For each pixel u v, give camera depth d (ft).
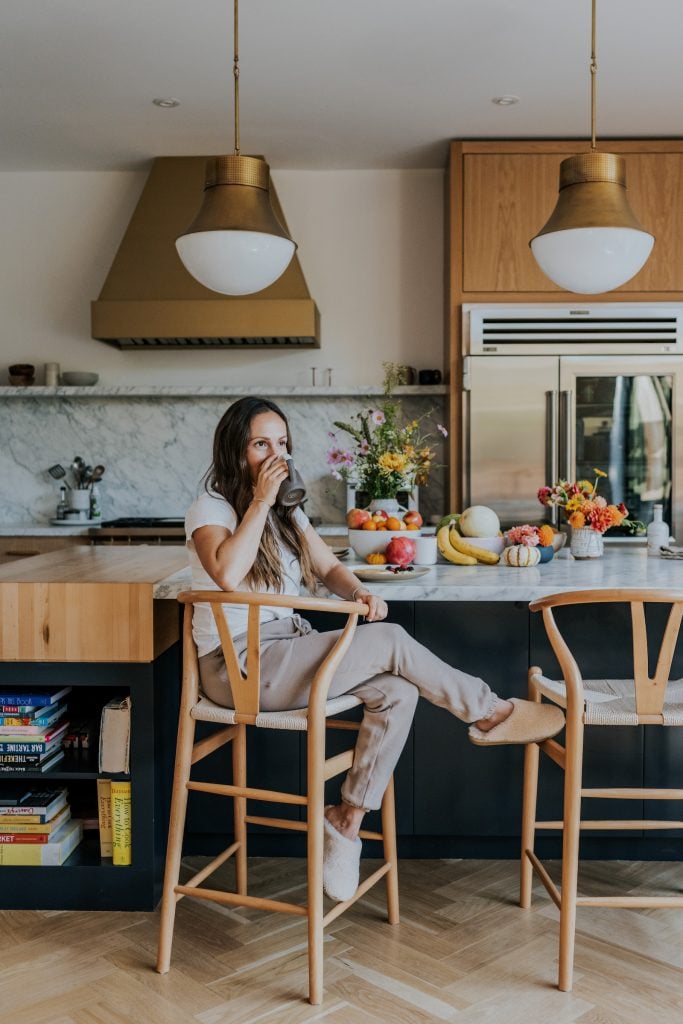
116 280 15.12
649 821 7.55
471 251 14.56
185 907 7.59
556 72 12.18
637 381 14.40
